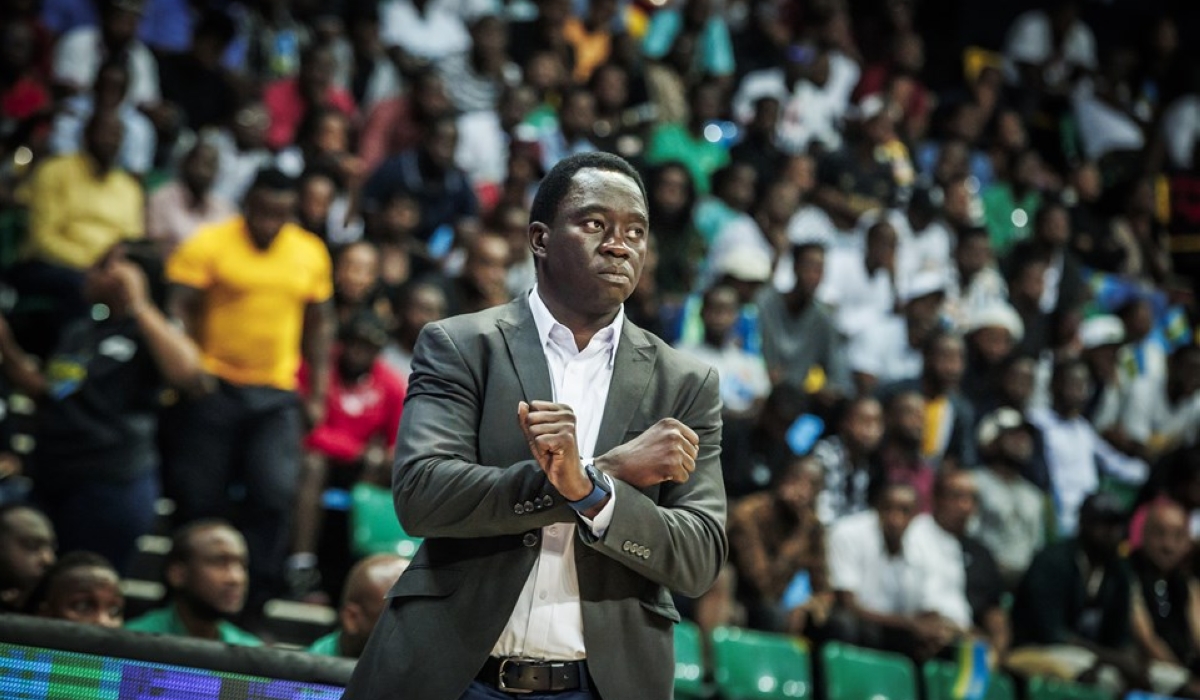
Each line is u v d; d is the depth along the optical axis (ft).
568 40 116.37
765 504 73.72
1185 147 138.51
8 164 88.89
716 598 68.54
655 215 98.27
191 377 63.10
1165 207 133.08
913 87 129.70
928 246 106.32
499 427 24.68
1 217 86.63
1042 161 136.56
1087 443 95.25
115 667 29.43
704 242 100.63
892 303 101.35
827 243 104.88
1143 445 99.96
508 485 23.34
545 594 24.44
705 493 25.20
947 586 75.56
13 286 82.23
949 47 148.25
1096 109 138.00
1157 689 75.97
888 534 75.41
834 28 128.88
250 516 65.92
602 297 24.94
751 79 120.78
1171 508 80.53
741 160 109.09
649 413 25.29
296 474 67.10
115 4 98.02
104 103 90.22
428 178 94.02
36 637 29.19
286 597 69.21
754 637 67.62
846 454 81.51
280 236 68.90
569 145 103.86
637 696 24.38
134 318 63.93
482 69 108.78
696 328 89.25
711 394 25.94
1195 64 147.74
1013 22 153.38
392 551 69.21
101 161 83.35
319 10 113.19
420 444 24.29
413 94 100.22
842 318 100.22
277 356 67.62
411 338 77.97
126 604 64.80
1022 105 136.98
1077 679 75.00
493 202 99.50
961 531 78.64
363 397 73.87
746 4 131.95
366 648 24.75
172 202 85.30
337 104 103.35
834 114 122.72
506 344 25.22
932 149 124.16
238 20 108.99
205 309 67.15
